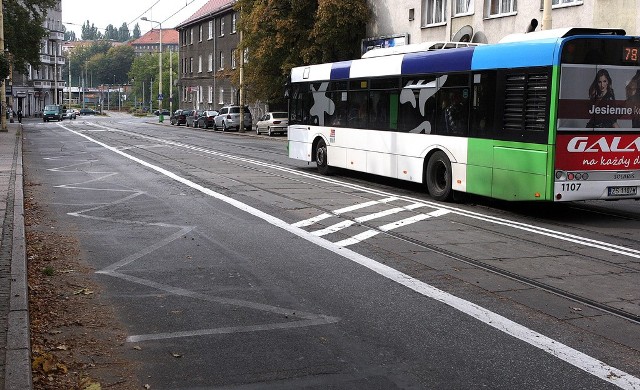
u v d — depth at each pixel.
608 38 11.63
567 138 11.57
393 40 35.59
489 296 7.19
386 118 16.70
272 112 46.50
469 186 13.62
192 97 78.69
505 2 27.86
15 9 52.22
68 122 75.25
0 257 8.05
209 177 18.62
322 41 38.41
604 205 14.55
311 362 5.25
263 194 15.18
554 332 6.03
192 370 5.07
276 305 6.79
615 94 11.79
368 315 6.48
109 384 4.77
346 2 37.56
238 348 5.55
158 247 9.48
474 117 13.43
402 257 9.01
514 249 9.64
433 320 6.34
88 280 7.64
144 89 155.75
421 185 17.86
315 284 7.61
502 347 5.63
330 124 19.56
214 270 8.21
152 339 5.74
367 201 14.39
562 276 8.10
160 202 13.76
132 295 7.08
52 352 5.34
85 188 15.98
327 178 19.06
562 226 11.71
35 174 19.12
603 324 6.29
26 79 104.00
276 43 40.16
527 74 12.02
